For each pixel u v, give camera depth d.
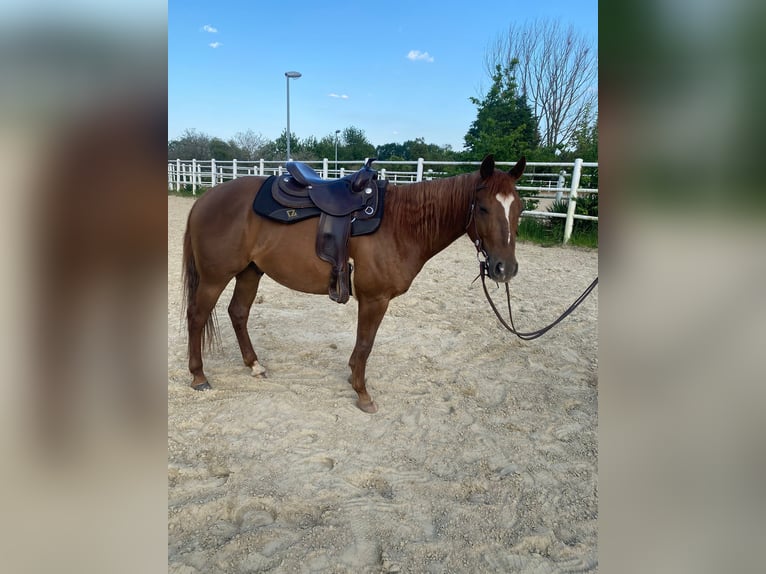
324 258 2.50
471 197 2.44
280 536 1.82
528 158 10.71
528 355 3.70
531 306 4.95
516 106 13.57
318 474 2.22
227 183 2.81
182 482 2.13
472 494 2.13
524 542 1.83
